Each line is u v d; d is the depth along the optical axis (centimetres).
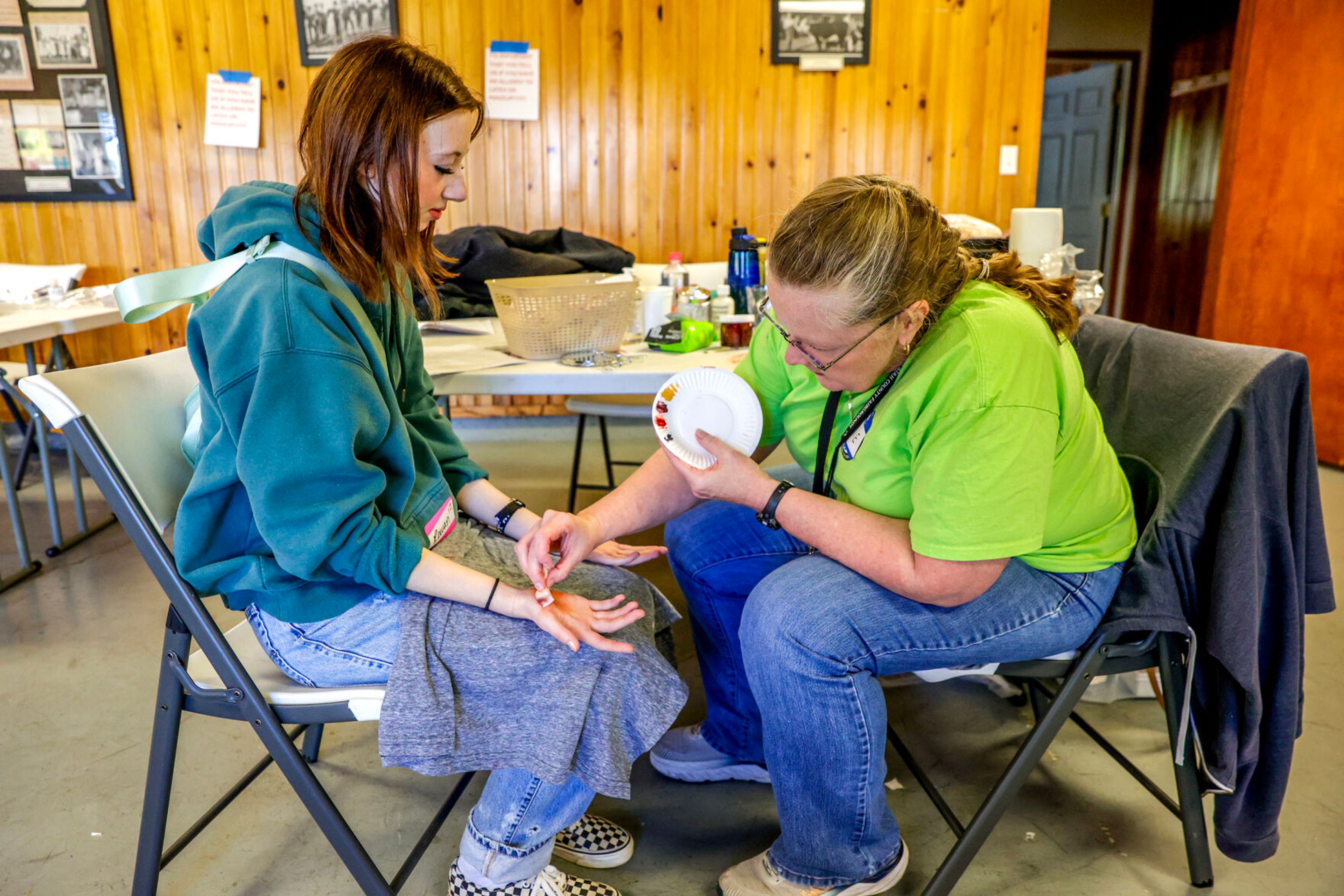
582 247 345
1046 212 249
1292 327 395
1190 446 125
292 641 119
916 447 116
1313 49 370
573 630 116
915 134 434
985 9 422
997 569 114
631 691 117
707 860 150
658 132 426
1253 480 117
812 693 119
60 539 292
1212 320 430
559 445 416
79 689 209
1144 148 570
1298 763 176
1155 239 579
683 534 156
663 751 172
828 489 135
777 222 116
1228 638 119
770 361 143
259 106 414
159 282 112
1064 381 117
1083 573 127
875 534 118
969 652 121
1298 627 124
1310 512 124
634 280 216
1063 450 119
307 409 106
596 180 430
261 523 106
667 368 197
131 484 110
